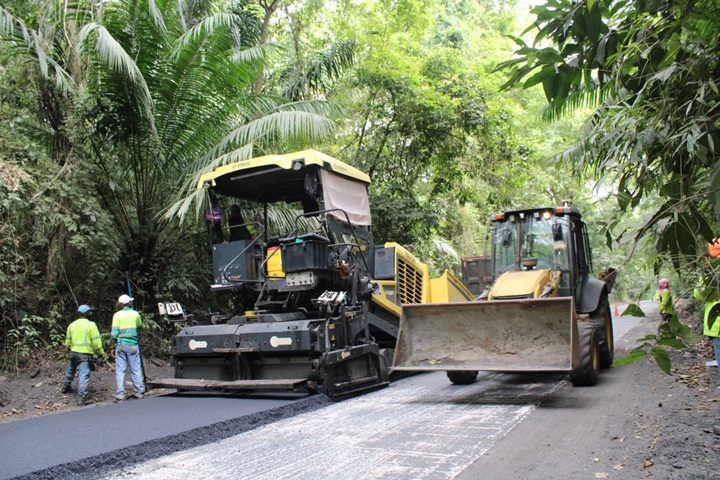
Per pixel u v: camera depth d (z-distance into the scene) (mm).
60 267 10664
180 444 5852
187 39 10547
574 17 3012
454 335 7766
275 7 16984
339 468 4797
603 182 3053
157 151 11461
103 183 11297
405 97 16203
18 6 10906
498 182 18656
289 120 11094
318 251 8375
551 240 9547
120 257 11609
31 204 9727
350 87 16578
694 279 2729
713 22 2750
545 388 8266
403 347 7934
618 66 2945
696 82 2689
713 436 5059
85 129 10883
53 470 4961
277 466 4945
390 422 6445
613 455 4766
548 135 22859
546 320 7293
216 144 12047
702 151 2605
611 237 2930
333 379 8125
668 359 2410
